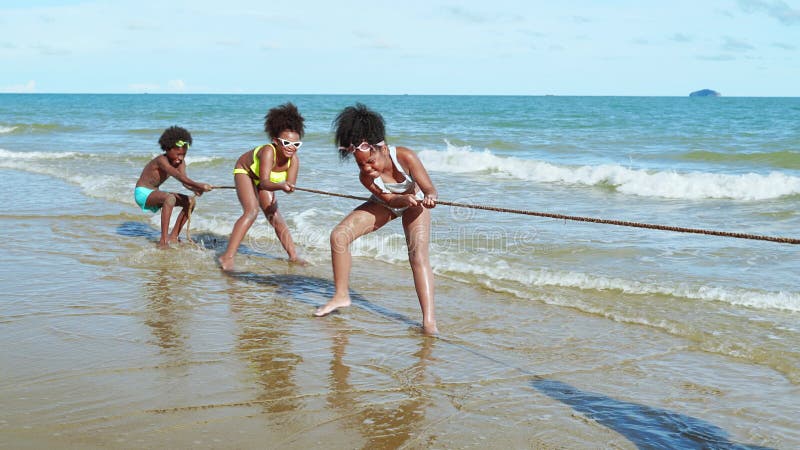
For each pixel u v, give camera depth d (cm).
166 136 788
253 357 455
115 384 404
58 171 1421
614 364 454
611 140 2142
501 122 3216
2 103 7912
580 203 1048
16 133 2766
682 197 1105
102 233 854
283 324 529
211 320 535
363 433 350
